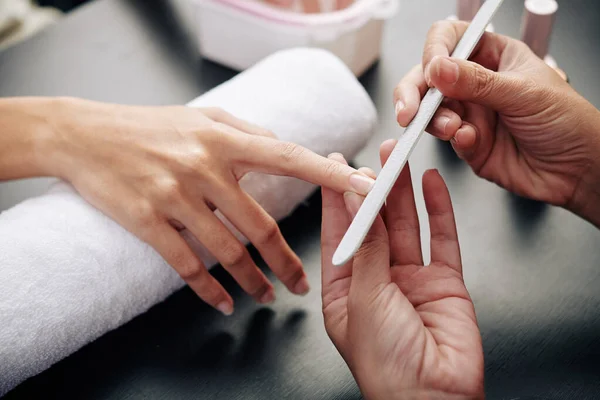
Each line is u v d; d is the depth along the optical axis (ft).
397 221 1.46
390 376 1.21
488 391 1.39
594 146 1.55
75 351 1.51
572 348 1.45
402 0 2.42
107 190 1.51
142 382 1.47
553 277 1.58
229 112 1.68
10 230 1.45
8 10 3.34
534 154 1.67
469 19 2.06
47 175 1.66
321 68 1.74
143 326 1.57
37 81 2.15
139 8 2.44
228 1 2.00
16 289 1.37
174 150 1.54
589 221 1.69
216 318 1.58
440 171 1.84
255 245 1.54
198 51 2.26
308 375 1.46
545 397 1.37
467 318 1.30
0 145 1.66
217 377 1.47
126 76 2.16
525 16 1.92
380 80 2.12
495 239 1.67
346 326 1.34
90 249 1.43
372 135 1.82
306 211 1.78
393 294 1.24
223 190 1.51
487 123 1.70
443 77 1.35
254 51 2.10
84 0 3.48
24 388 1.48
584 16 2.27
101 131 1.60
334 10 2.12
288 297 1.62
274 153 1.49
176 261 1.48
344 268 1.41
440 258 1.43
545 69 1.58
